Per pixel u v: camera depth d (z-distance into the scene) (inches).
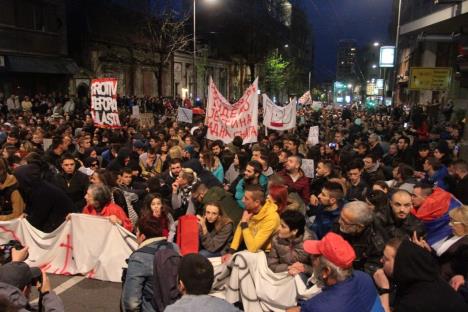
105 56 1408.7
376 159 326.0
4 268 122.1
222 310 109.3
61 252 251.9
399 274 122.7
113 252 243.8
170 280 139.2
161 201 205.0
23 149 373.7
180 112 630.5
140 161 368.8
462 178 268.4
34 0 1130.7
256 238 193.6
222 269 191.5
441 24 863.7
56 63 1201.4
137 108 738.2
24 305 113.4
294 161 291.1
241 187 261.6
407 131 657.0
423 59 1302.9
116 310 211.5
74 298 223.1
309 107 1590.8
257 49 2359.7
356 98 4690.0
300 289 175.9
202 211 243.8
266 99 523.8
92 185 249.3
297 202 237.5
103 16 1403.8
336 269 119.5
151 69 1680.6
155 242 154.2
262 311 184.4
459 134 591.5
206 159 347.9
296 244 183.3
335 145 516.7
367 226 173.5
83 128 538.0
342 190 213.9
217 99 443.8
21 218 249.6
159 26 1628.9
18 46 1085.1
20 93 1111.6
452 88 1064.8
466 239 165.3
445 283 122.5
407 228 189.9
